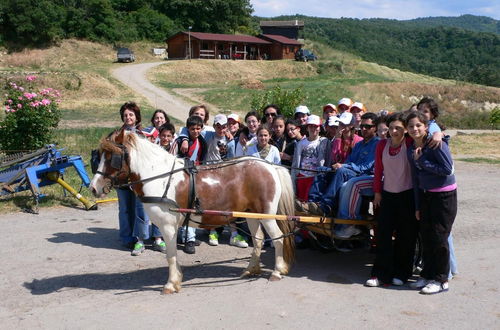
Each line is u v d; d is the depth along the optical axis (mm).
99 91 36562
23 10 58969
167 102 35531
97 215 9414
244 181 5934
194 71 50625
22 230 8281
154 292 5680
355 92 45250
